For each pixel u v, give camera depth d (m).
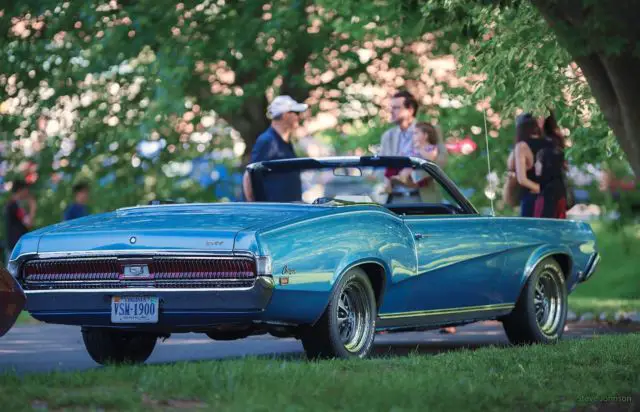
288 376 15.02
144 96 49.69
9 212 39.12
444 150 28.08
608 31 19.12
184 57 44.47
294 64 48.19
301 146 61.44
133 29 44.09
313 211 18.02
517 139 29.20
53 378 14.70
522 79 28.59
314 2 45.69
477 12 27.41
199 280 16.95
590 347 19.61
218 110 46.50
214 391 13.70
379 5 44.72
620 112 20.92
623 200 55.50
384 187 22.56
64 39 47.00
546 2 19.44
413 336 26.50
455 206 21.61
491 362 17.28
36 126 50.44
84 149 53.09
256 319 17.05
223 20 44.69
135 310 17.31
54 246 17.75
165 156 54.72
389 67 50.94
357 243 18.27
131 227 17.58
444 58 50.91
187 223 17.48
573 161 32.28
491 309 21.47
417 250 19.53
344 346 18.25
